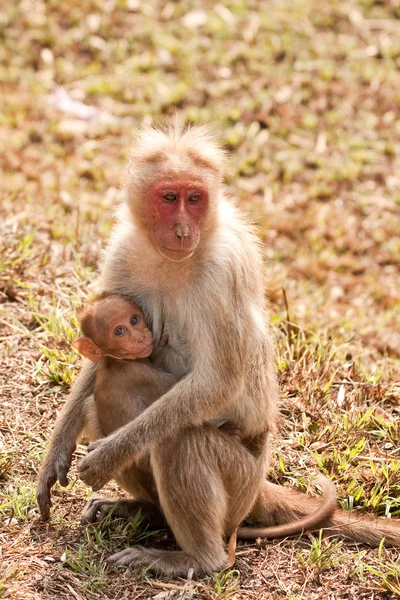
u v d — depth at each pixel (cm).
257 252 932
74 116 2188
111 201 1845
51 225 1531
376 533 934
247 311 884
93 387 953
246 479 909
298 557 902
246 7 2539
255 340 918
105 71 2338
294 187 2045
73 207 1777
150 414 860
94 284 1280
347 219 1966
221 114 2202
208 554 880
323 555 893
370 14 2545
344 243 1895
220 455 884
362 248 1889
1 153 2011
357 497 996
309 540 936
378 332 1527
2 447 1012
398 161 2133
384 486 1007
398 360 1416
